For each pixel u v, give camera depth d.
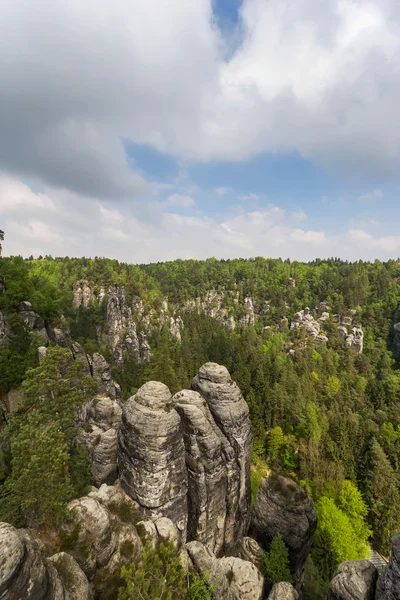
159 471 26.27
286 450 65.12
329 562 39.78
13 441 23.14
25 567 13.24
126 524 21.89
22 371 40.50
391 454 64.62
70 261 181.00
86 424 34.56
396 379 111.88
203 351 107.19
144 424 26.78
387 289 192.75
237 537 32.41
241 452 32.50
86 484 29.31
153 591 16.81
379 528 51.09
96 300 132.75
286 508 28.41
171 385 63.03
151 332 128.62
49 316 52.06
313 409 73.12
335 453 61.38
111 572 18.89
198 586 19.59
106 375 54.16
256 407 70.38
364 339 162.50
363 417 85.25
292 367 113.50
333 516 42.91
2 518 20.70
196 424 29.34
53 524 19.66
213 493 29.48
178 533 25.50
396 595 18.22
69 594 15.27
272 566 26.06
